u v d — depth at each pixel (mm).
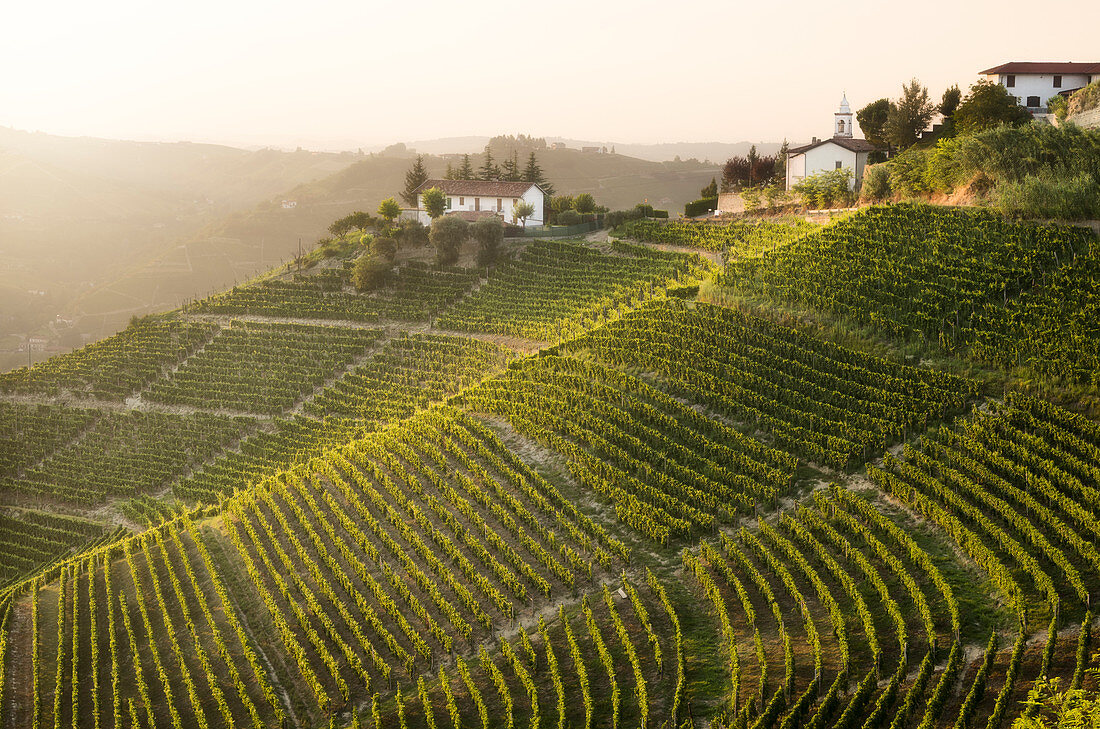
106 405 103750
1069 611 37531
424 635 49562
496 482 62312
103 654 56188
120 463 91688
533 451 66125
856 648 38906
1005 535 42125
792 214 102062
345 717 45000
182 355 107688
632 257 102188
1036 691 28062
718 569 47344
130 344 112438
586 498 58812
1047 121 95875
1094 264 64062
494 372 85750
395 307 106438
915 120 111062
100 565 68812
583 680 40781
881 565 44531
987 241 72062
